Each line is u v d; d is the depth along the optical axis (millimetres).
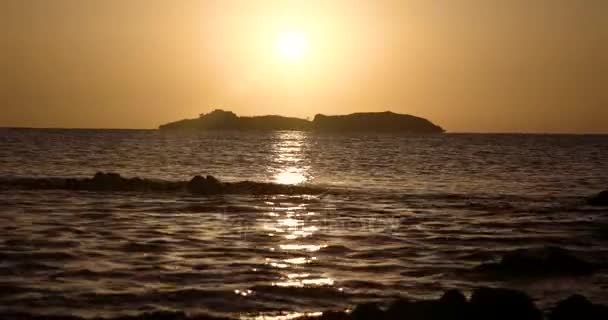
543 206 42031
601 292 20812
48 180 50250
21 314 17766
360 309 17062
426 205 42375
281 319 17234
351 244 28141
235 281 21391
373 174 71000
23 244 26562
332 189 51250
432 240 29344
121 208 38438
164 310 18297
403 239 29531
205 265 23578
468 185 58656
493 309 16906
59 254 24844
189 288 20453
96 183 49094
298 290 20469
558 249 24094
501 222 34938
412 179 64812
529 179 66250
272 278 21906
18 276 21578
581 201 44906
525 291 20891
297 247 27250
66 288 20250
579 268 23172
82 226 31484
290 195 47156
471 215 37688
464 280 22125
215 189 48125
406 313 16828
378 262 24672
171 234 29734
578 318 16984
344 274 22672
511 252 24344
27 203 39938
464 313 16797
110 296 19516
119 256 24844
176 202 41719
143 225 32188
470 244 28516
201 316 17781
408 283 21609
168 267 23172
